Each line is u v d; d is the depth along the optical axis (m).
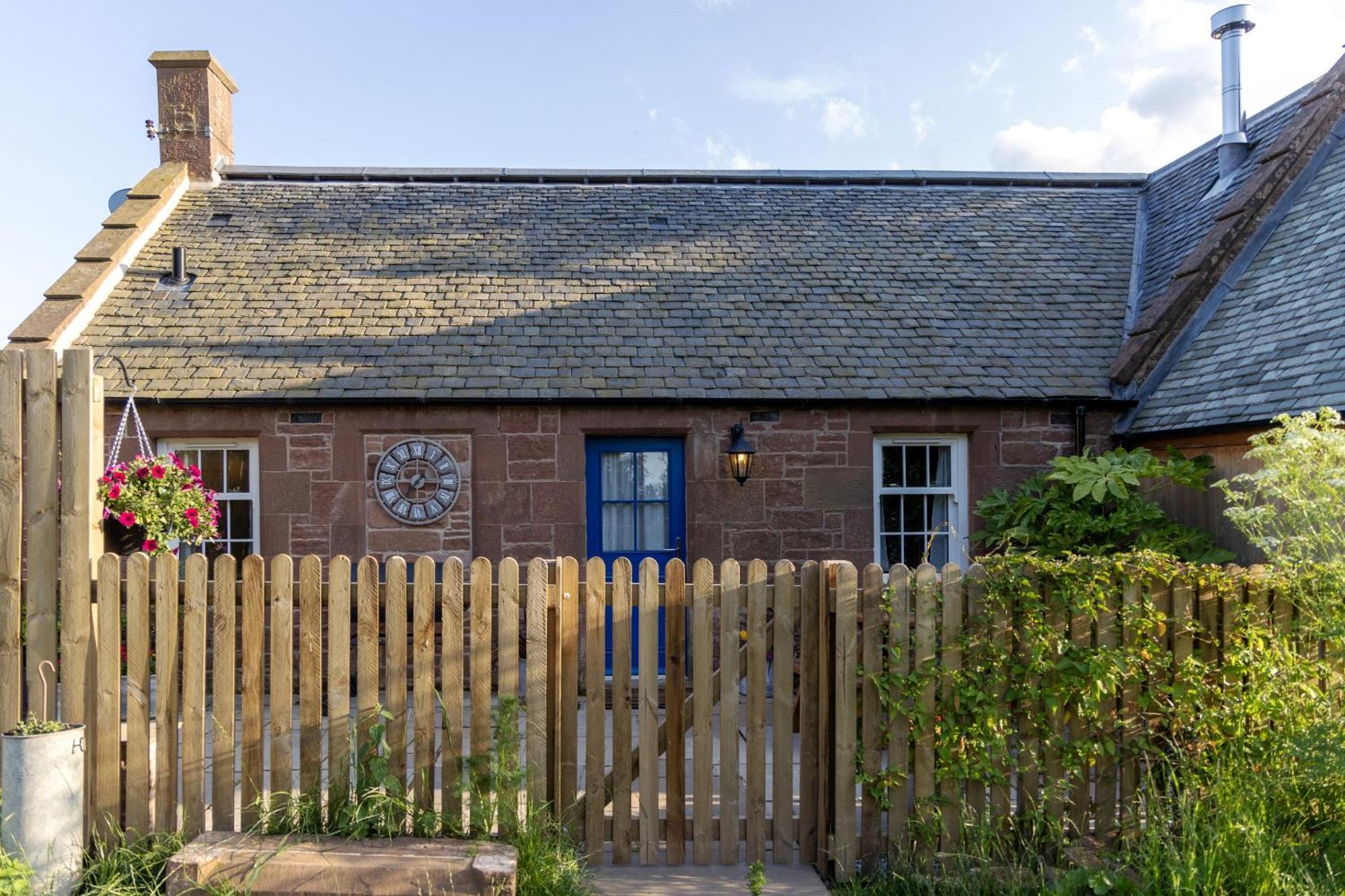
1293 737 3.66
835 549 7.58
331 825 3.68
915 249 9.51
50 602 3.82
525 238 9.34
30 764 3.38
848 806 3.83
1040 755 3.90
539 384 7.30
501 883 3.25
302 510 7.27
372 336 7.73
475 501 7.39
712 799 4.23
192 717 3.72
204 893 3.28
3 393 3.85
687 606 3.96
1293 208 7.74
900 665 3.83
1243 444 6.14
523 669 7.06
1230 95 9.46
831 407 7.51
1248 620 3.83
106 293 8.12
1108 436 7.73
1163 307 7.78
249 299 8.14
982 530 7.62
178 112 10.12
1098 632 3.85
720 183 10.74
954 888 3.58
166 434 7.20
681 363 7.62
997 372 7.78
